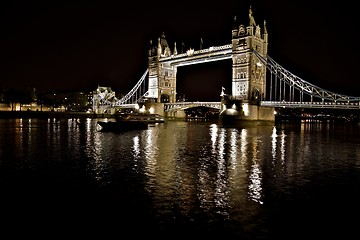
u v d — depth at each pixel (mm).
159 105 134375
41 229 14367
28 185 21016
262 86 107500
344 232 14398
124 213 16234
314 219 15750
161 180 22562
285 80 103375
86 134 57938
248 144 44844
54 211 16438
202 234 14062
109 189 20219
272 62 106000
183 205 17422
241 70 103938
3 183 21469
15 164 27672
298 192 20062
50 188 20359
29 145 40219
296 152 37250
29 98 166125
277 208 17156
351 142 49938
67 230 14297
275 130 78438
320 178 23844
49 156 31969
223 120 101875
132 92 160875
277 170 26531
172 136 56219
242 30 104250
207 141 48094
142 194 19250
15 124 85250
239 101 98875
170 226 14797
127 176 23609
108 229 14430
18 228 14461
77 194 19188
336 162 30703
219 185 21422
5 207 16953
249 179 23203
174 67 146500
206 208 17016
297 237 13922
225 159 31547
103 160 30016
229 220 15508
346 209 17109
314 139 54656
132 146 40656
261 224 15141
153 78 144250
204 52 118562
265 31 108438
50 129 68250
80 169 25875
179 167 27141
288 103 94562
